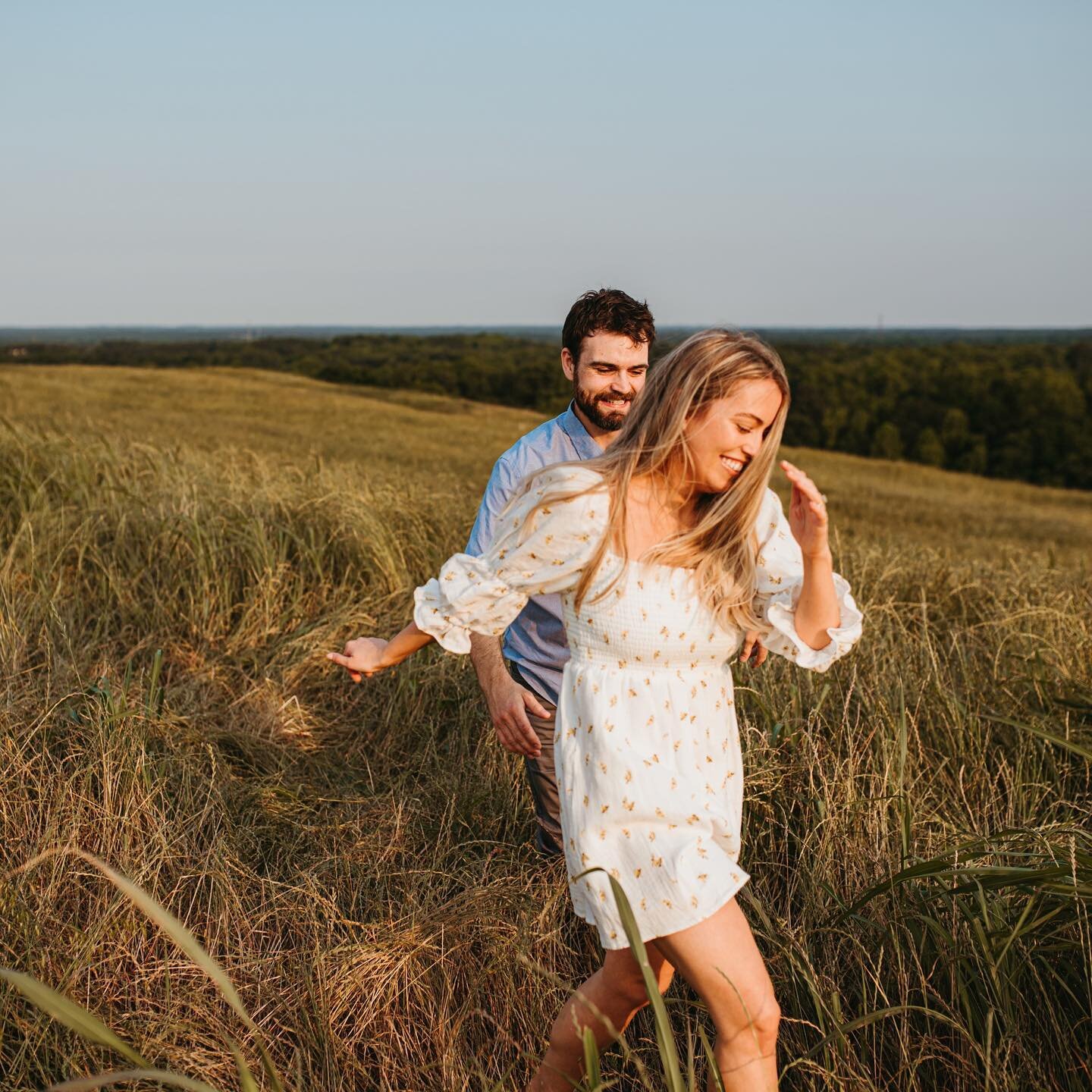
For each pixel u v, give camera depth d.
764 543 1.83
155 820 2.64
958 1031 1.93
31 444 6.86
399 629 4.56
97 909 2.33
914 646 4.14
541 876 2.54
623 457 1.73
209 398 39.59
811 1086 1.86
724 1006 1.58
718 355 1.65
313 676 4.14
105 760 2.73
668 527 1.77
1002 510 27.48
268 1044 2.07
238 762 3.40
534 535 1.77
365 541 5.29
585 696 1.76
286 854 2.82
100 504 5.60
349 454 21.64
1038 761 3.11
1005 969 1.95
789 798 2.77
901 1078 1.92
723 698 1.82
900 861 2.30
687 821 1.67
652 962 1.75
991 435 57.84
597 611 1.75
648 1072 2.01
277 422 32.75
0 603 4.07
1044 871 1.89
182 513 5.17
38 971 2.06
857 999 2.12
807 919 2.25
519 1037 2.14
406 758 3.57
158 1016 2.06
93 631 4.28
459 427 36.91
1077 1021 1.97
